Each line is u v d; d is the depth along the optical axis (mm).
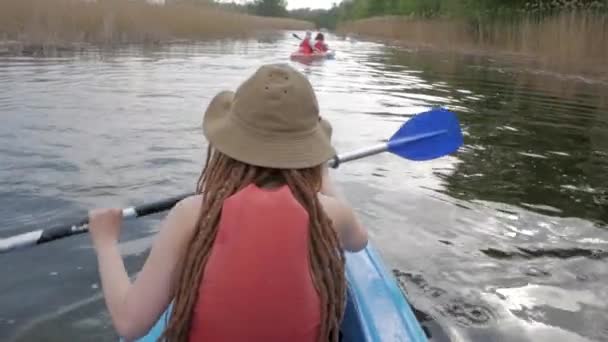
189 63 11875
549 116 7355
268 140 1216
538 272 2980
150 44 16078
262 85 1224
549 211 3846
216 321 1178
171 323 1229
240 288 1154
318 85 9805
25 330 2236
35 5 12789
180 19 18828
